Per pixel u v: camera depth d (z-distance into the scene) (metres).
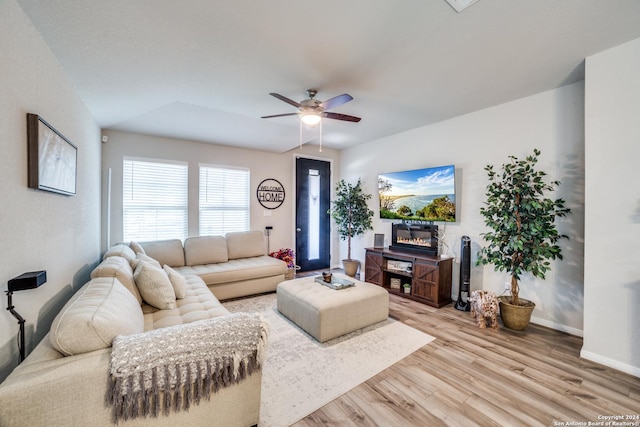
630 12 1.73
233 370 1.41
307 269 5.77
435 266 3.60
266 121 3.85
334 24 1.82
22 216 1.44
